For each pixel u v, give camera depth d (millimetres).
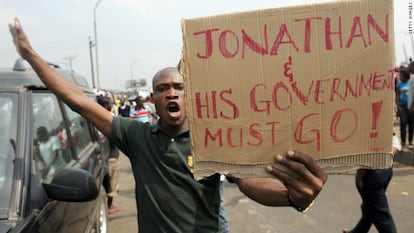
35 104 2193
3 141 1830
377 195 3029
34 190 1722
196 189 1592
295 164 1197
